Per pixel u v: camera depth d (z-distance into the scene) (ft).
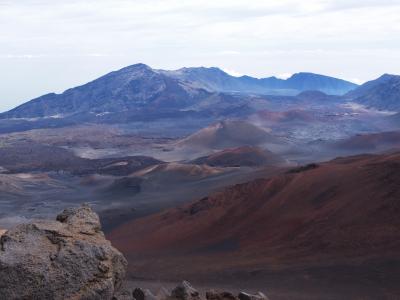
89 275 64.59
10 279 61.67
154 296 80.74
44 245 65.62
